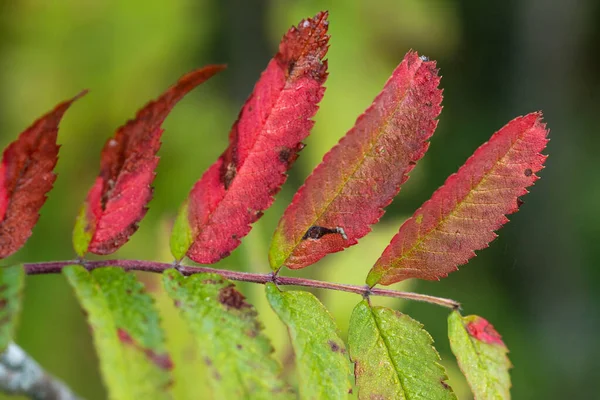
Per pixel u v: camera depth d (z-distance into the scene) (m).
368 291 0.36
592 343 1.64
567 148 1.79
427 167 1.63
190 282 0.35
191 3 0.80
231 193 0.36
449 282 1.40
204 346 0.35
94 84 0.74
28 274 0.35
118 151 0.36
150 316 0.35
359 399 0.35
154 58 0.76
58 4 0.74
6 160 0.35
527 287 1.73
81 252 0.35
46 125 0.35
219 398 0.34
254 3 1.03
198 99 0.77
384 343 0.36
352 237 0.36
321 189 0.36
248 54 1.06
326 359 0.35
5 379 0.41
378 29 0.80
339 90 0.75
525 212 1.77
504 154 0.36
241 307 0.35
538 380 1.45
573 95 1.82
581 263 1.72
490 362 0.36
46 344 0.64
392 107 0.36
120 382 0.34
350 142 0.36
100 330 0.34
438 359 0.36
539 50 1.79
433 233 0.36
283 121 0.36
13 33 0.74
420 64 0.35
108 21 0.75
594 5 1.76
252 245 0.43
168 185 0.70
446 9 0.86
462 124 1.77
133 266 0.36
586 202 1.75
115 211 0.36
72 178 0.71
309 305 0.36
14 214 0.35
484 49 1.82
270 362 0.35
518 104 1.82
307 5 0.79
